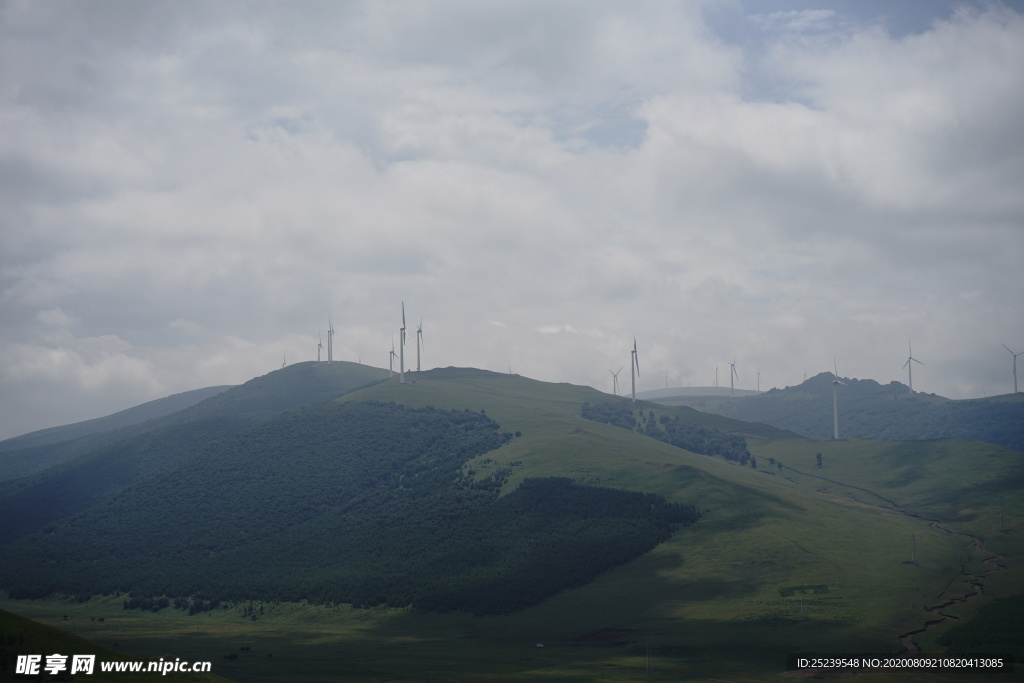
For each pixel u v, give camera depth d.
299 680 135.50
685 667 147.62
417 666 151.38
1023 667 137.75
